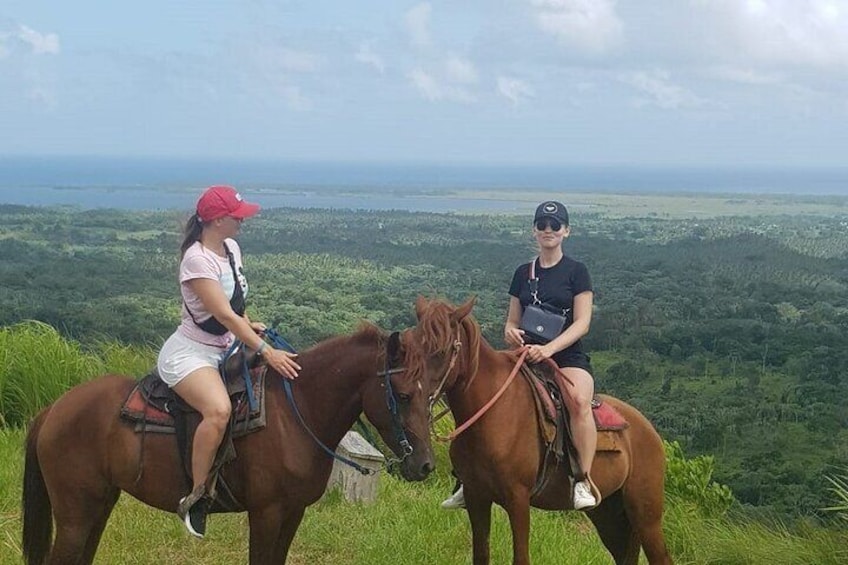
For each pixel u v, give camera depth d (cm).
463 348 518
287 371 476
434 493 841
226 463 473
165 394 479
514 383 535
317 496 489
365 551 655
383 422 469
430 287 5841
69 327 2530
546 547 679
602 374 4103
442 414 542
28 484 493
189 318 475
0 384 954
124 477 476
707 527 848
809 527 790
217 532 683
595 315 5378
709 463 984
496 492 533
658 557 588
